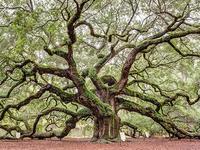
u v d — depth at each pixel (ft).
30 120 144.97
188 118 159.22
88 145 92.99
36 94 105.09
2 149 78.33
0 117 113.09
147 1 105.70
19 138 123.65
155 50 123.34
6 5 85.66
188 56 120.16
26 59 95.71
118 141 104.12
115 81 113.09
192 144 101.81
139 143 105.09
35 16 81.20
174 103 142.31
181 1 101.96
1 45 95.66
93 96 100.68
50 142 108.68
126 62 106.22
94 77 106.73
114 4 110.73
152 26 111.24
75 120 112.27
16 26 80.18
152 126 159.43
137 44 110.42
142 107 115.14
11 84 124.88
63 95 102.06
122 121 148.25
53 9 83.66
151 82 127.24
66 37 92.32
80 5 82.02
